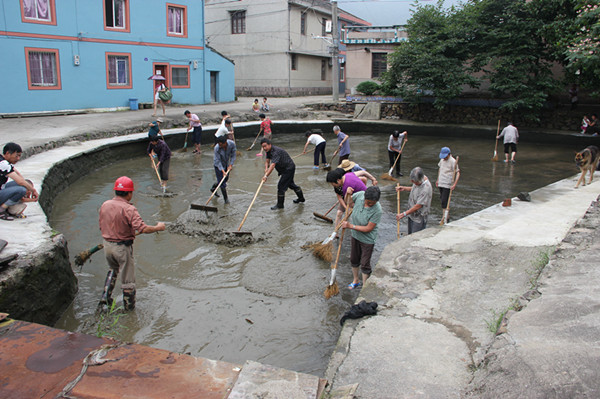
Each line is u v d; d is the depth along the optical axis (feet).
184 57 81.66
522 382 8.89
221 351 15.33
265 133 55.62
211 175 41.83
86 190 35.68
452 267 17.10
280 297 18.97
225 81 91.81
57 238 18.56
